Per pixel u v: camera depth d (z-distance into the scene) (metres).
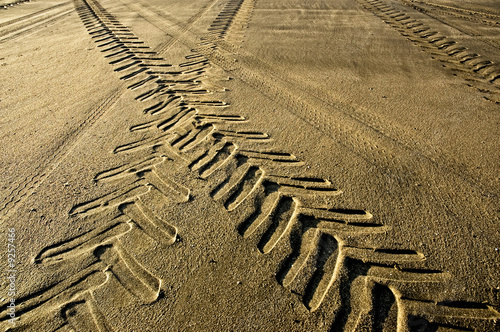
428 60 5.23
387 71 4.86
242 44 5.96
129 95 4.30
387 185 2.83
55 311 2.02
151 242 2.41
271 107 3.99
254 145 3.35
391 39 6.07
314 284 2.14
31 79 4.71
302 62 5.18
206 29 6.76
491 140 3.33
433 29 6.54
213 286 2.14
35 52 5.67
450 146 3.26
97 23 7.13
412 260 2.25
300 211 2.62
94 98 4.22
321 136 3.45
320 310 2.01
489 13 7.36
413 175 2.93
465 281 2.12
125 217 2.59
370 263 2.25
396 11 7.68
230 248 2.37
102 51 5.68
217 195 2.78
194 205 2.69
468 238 2.38
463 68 4.96
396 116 3.77
